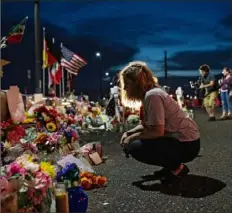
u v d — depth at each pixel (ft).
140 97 16.42
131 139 16.61
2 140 20.12
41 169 12.87
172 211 13.84
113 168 20.21
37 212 12.07
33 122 24.84
